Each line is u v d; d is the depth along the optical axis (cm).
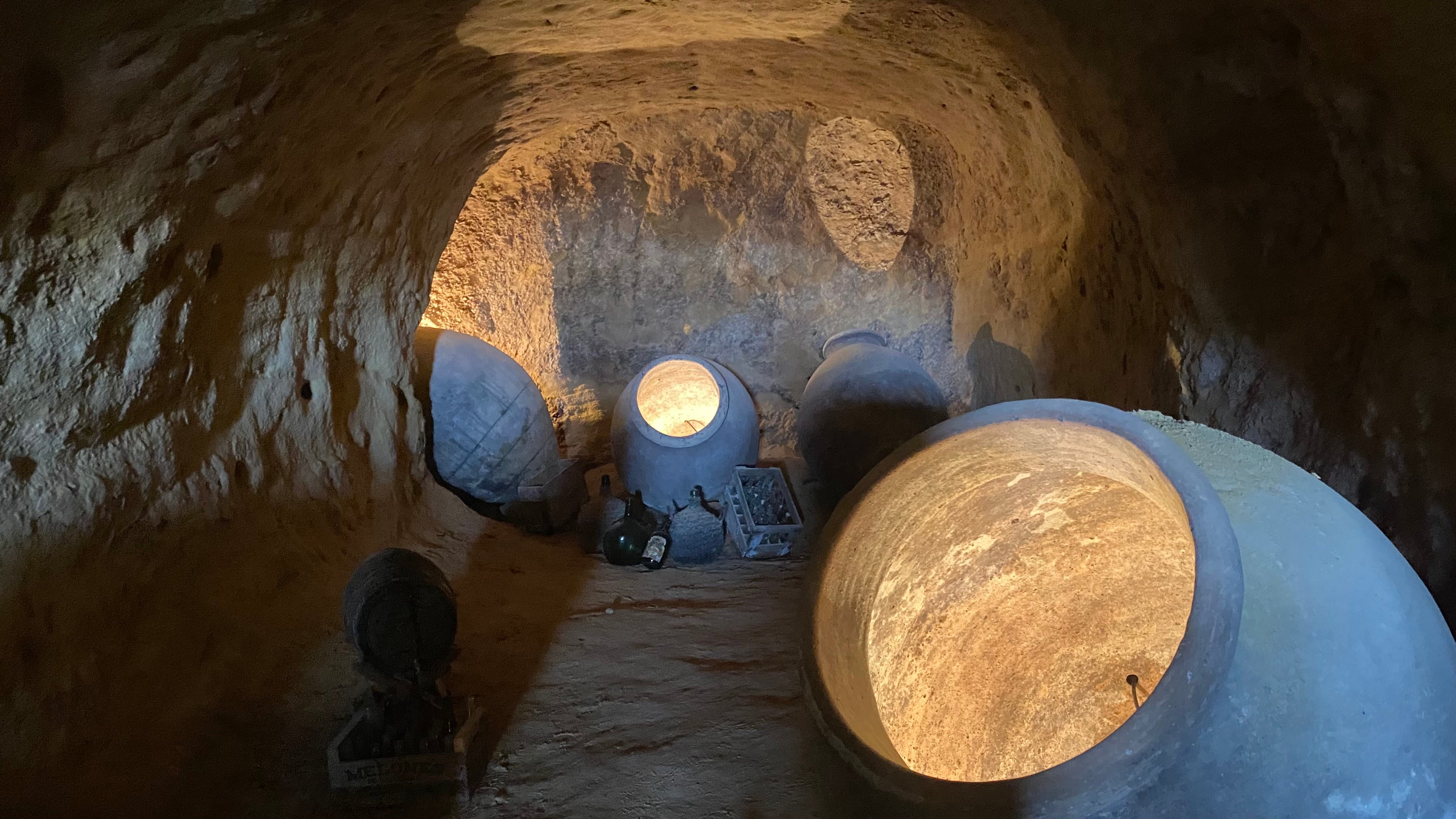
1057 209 404
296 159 268
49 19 157
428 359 438
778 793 235
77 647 211
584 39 329
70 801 195
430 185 401
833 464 445
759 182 535
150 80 184
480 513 459
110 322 216
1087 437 166
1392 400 220
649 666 304
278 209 275
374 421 383
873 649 198
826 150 526
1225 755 128
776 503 457
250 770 231
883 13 316
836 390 455
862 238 546
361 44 253
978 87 378
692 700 281
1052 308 416
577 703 279
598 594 373
